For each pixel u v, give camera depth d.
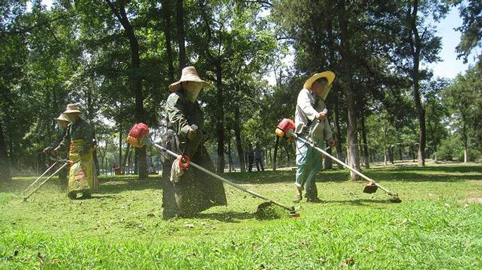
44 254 3.85
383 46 23.75
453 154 82.31
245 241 4.31
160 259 3.65
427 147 85.69
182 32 22.86
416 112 30.77
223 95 29.62
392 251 3.62
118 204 9.28
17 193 12.58
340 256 3.50
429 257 3.38
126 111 27.94
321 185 14.48
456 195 9.54
